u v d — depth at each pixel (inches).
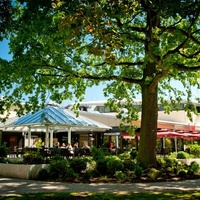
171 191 399.5
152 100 617.3
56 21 440.5
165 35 419.5
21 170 542.0
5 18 365.7
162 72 547.5
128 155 719.1
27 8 434.6
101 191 399.2
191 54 470.0
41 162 583.5
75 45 269.9
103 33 280.4
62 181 493.0
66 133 1350.9
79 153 846.5
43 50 513.7
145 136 609.3
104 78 636.1
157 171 544.1
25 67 522.3
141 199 341.1
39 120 788.6
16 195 363.6
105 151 839.7
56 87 645.3
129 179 502.0
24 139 1290.6
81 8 285.6
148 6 358.6
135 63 648.4
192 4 336.5
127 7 291.1
